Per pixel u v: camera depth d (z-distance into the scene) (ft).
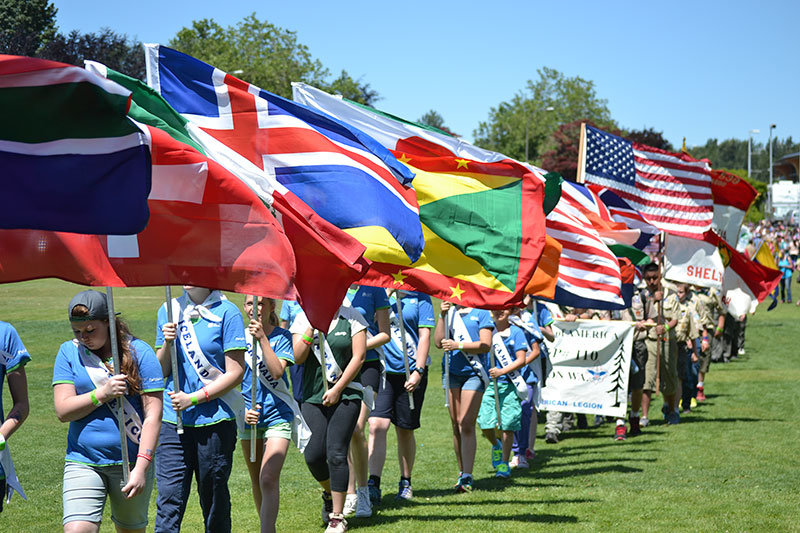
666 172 49.67
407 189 25.63
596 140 48.83
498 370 31.04
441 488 31.30
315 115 24.44
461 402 30.50
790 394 54.29
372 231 23.93
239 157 21.30
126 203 15.97
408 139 29.04
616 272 37.52
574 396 42.78
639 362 43.27
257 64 214.48
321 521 26.27
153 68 22.93
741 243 93.30
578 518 26.43
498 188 27.91
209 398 20.03
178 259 17.29
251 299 22.99
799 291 135.54
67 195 15.76
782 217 284.82
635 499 29.01
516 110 332.60
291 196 21.22
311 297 21.17
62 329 77.46
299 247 21.22
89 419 17.65
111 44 159.53
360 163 24.12
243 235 17.62
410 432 29.58
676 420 45.98
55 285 129.49
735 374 63.05
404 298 29.96
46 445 36.24
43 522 25.45
